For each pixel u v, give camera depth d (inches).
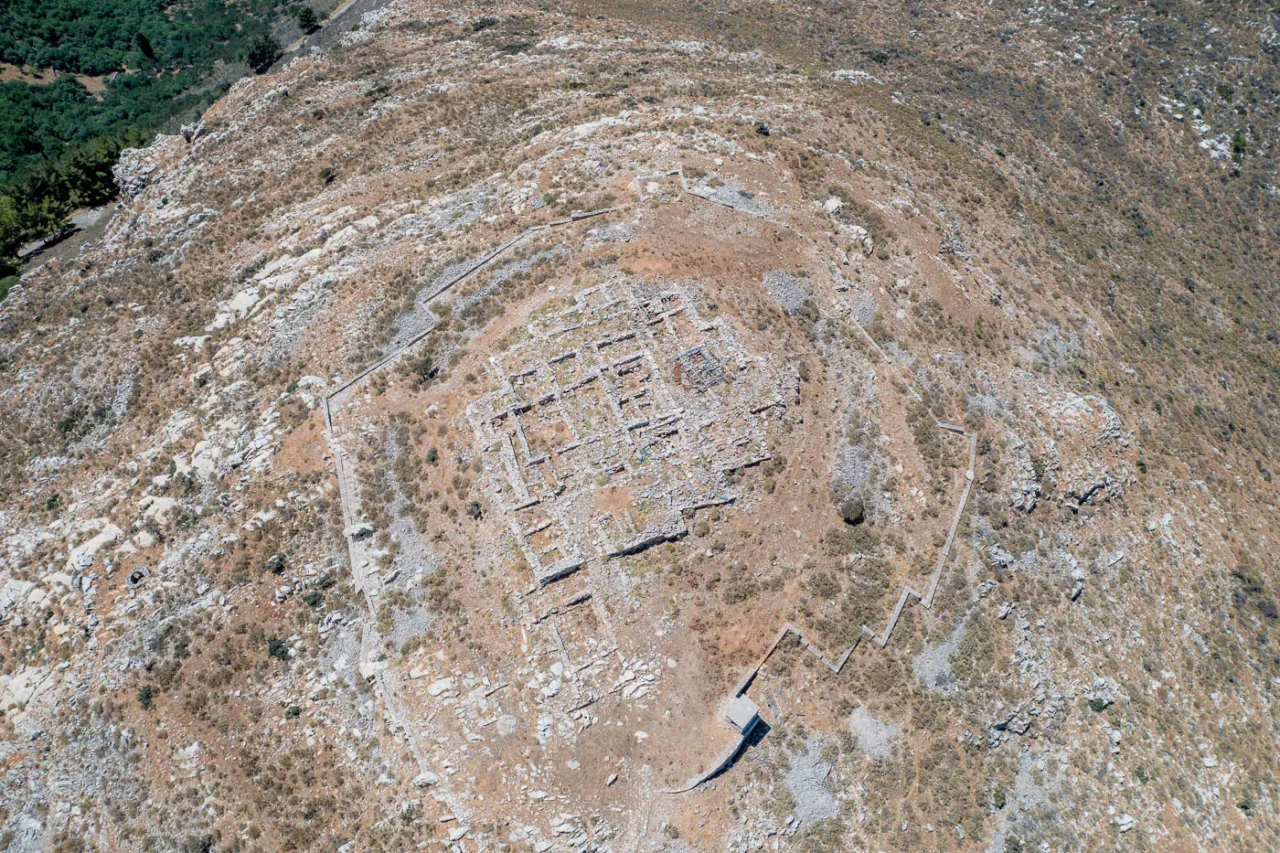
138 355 3102.9
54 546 2598.4
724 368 2495.1
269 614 2362.2
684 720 2177.7
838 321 2760.8
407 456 2496.3
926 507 2536.9
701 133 3294.8
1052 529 2684.5
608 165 3110.2
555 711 2170.3
